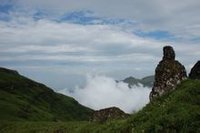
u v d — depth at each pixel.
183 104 24.17
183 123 22.31
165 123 22.88
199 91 25.41
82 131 37.44
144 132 23.22
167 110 24.28
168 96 27.91
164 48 32.22
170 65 30.86
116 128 27.73
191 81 28.55
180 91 26.27
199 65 30.09
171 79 30.02
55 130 50.75
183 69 30.69
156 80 31.02
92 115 40.47
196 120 22.22
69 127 47.38
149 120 24.42
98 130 31.14
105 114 38.97
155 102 27.73
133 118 27.02
